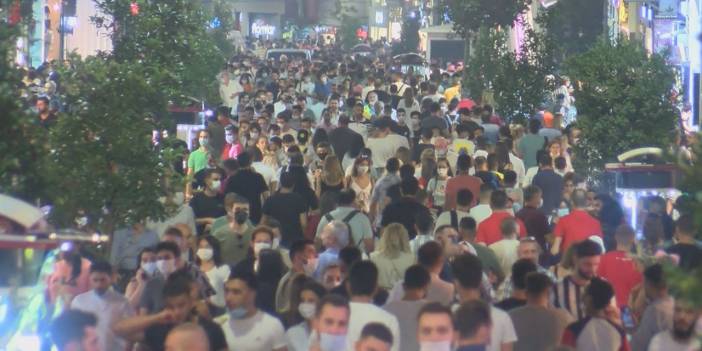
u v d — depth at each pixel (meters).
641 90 50.00
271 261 28.58
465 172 42.09
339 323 21.25
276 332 23.66
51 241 23.16
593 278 25.12
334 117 71.56
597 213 37.91
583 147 50.78
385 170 46.28
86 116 34.50
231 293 23.52
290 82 98.25
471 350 21.53
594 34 88.00
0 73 26.58
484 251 31.58
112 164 34.50
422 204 37.59
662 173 42.41
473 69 82.69
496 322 23.42
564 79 71.38
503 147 50.28
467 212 36.56
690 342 22.33
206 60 80.19
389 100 83.88
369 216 43.62
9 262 23.05
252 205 41.72
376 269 23.73
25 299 23.52
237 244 34.59
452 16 85.06
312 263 28.95
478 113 67.12
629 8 80.69
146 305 26.75
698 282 15.99
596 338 23.66
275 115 79.88
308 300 24.09
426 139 55.16
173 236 30.17
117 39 49.84
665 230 35.88
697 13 68.19
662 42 75.75
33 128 26.56
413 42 184.62
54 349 24.27
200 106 65.50
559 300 26.44
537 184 43.66
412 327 24.08
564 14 87.81
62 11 76.06
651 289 25.25
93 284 25.06
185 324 19.70
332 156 45.81
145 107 35.78
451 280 29.23
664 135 49.69
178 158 37.34
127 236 34.41
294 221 39.53
